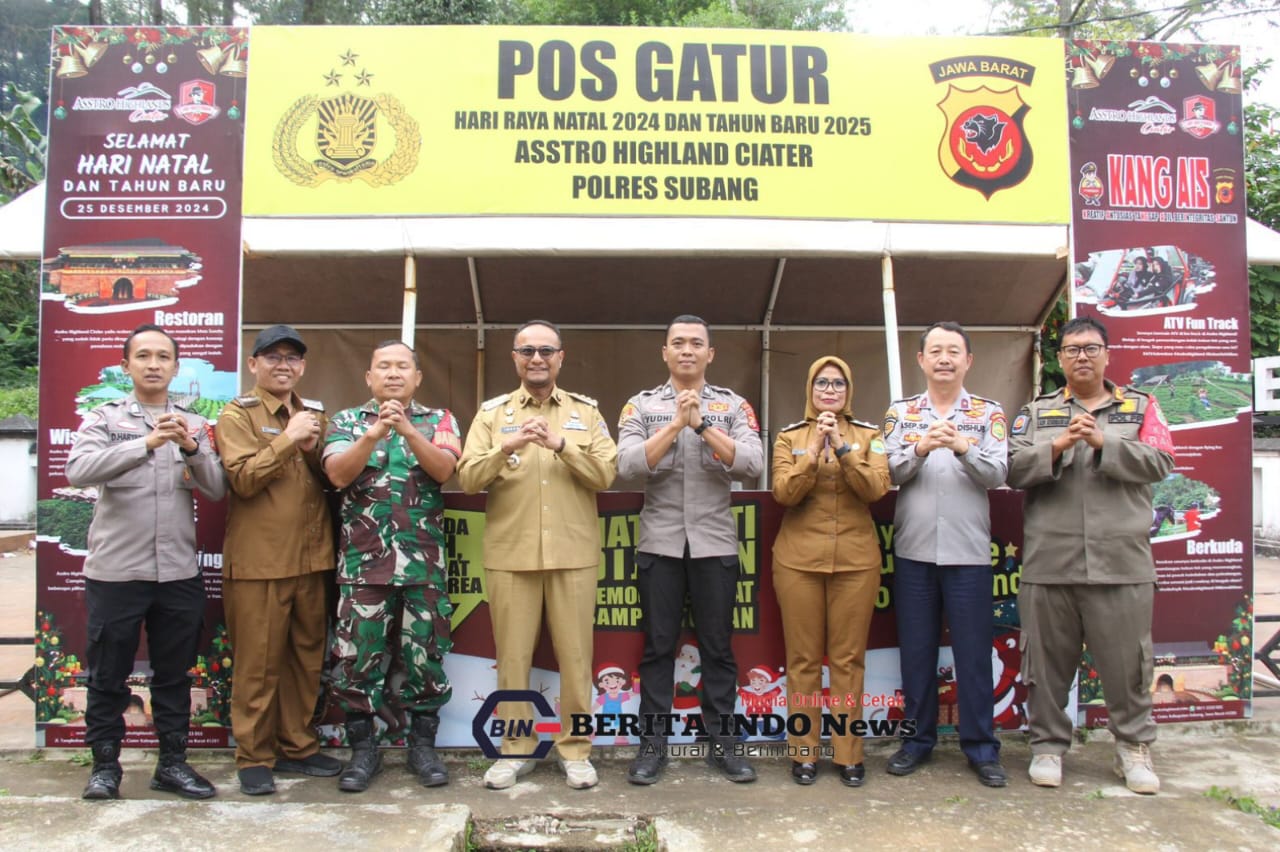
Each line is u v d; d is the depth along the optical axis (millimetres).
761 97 4000
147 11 20453
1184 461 3930
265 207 3807
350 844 2670
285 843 2674
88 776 3334
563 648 3191
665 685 3271
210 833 2744
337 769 3293
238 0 20281
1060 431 3250
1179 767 3432
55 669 3555
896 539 3334
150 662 3119
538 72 3939
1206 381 3982
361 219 3846
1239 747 3672
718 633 3234
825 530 3186
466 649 3518
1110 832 2814
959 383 3328
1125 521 3139
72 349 3695
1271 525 9969
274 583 3107
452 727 3514
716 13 16438
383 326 6004
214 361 3748
